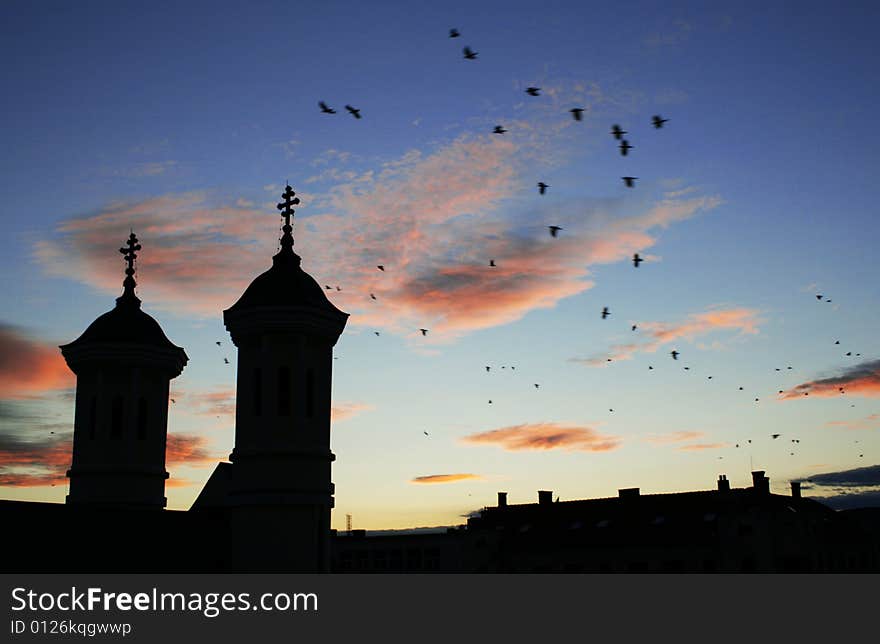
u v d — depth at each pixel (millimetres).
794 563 80750
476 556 93188
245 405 43188
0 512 38156
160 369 48875
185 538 42375
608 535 88625
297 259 46906
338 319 45062
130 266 50844
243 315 43438
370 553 99062
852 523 92875
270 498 41656
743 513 81688
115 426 47312
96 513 40875
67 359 48156
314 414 43469
